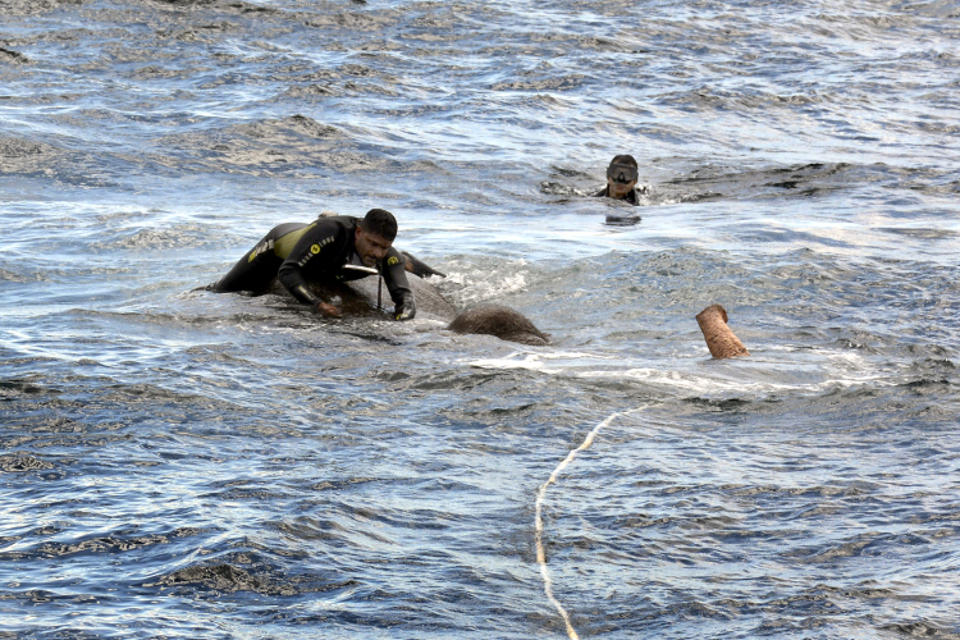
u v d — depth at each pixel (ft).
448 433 70.54
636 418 74.43
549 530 55.42
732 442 69.67
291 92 241.35
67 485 59.36
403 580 49.62
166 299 111.65
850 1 379.55
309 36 290.56
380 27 302.66
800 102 270.67
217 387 77.97
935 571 50.78
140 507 56.34
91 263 129.08
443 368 85.10
